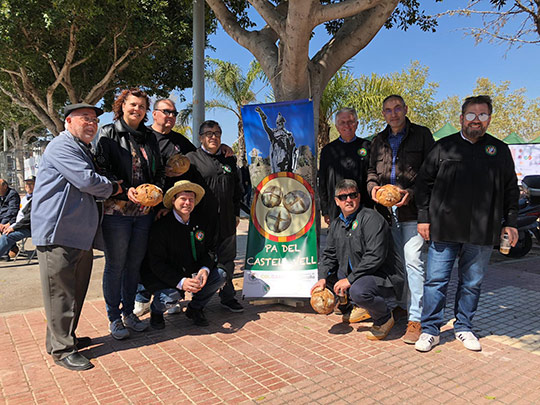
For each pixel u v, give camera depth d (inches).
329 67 217.5
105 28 384.8
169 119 169.9
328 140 537.6
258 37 230.1
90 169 124.5
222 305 184.1
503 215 138.5
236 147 721.6
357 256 150.7
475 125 131.3
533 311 181.0
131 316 159.5
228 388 116.3
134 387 117.3
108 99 546.6
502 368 127.2
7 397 112.0
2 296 217.6
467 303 144.6
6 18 325.1
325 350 141.3
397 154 152.3
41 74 465.4
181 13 416.8
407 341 145.6
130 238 149.0
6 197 320.8
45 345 145.3
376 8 205.6
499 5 324.2
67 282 127.3
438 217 137.3
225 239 177.6
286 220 183.0
